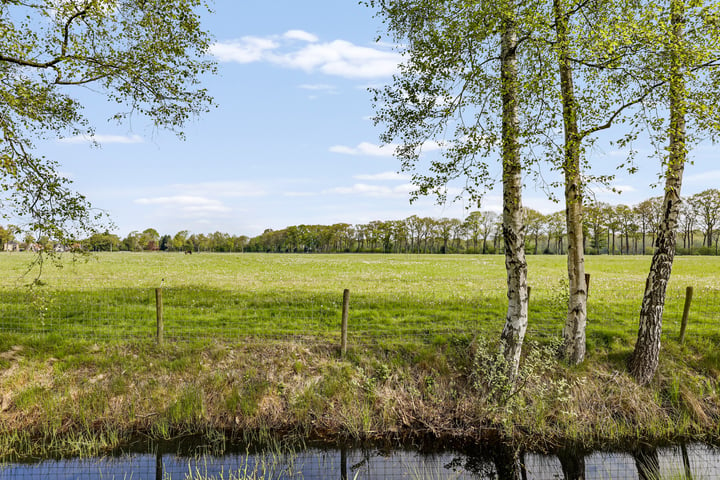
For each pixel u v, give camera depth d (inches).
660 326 414.6
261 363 428.5
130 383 398.9
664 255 406.6
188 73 442.3
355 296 768.3
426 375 421.7
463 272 1472.7
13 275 1121.4
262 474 325.4
